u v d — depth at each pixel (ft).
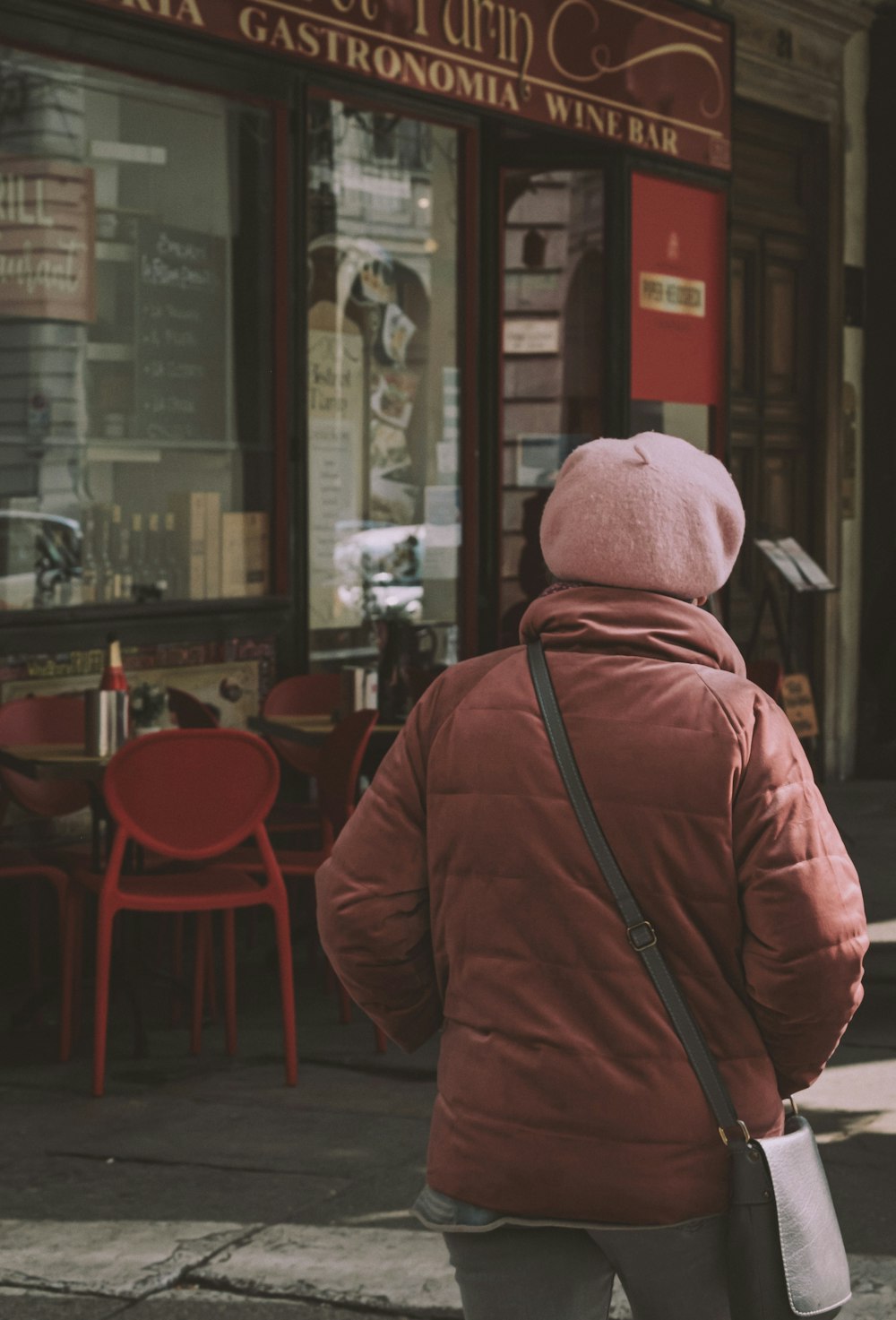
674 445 7.88
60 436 24.94
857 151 43.60
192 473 26.86
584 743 7.31
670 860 7.14
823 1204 7.18
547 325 33.40
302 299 28.19
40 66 24.29
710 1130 7.07
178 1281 13.74
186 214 26.58
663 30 34.88
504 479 33.09
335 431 29.50
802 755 7.38
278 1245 14.42
